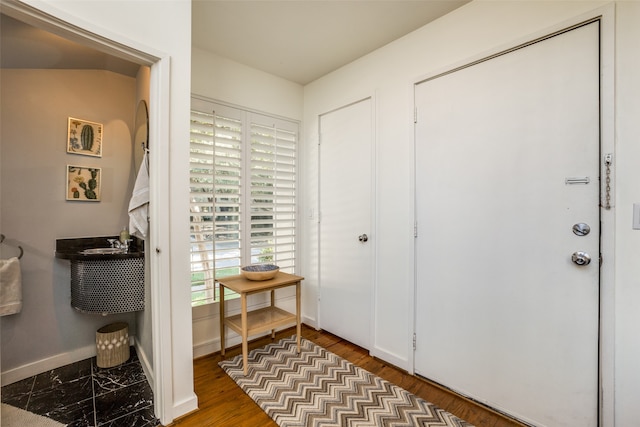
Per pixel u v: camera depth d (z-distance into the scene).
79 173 2.24
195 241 2.30
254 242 2.67
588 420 1.43
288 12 1.91
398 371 2.17
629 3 1.31
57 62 2.09
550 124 1.53
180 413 1.66
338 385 1.97
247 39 2.22
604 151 1.37
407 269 2.15
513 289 1.66
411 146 2.12
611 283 1.36
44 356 2.10
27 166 2.02
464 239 1.86
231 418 1.66
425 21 2.01
